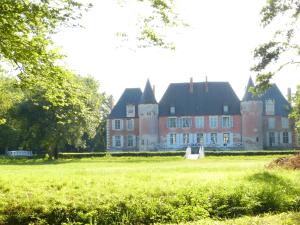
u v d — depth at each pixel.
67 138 55.25
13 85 14.44
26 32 12.86
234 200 12.29
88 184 14.12
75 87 15.18
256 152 51.19
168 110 77.00
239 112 75.25
